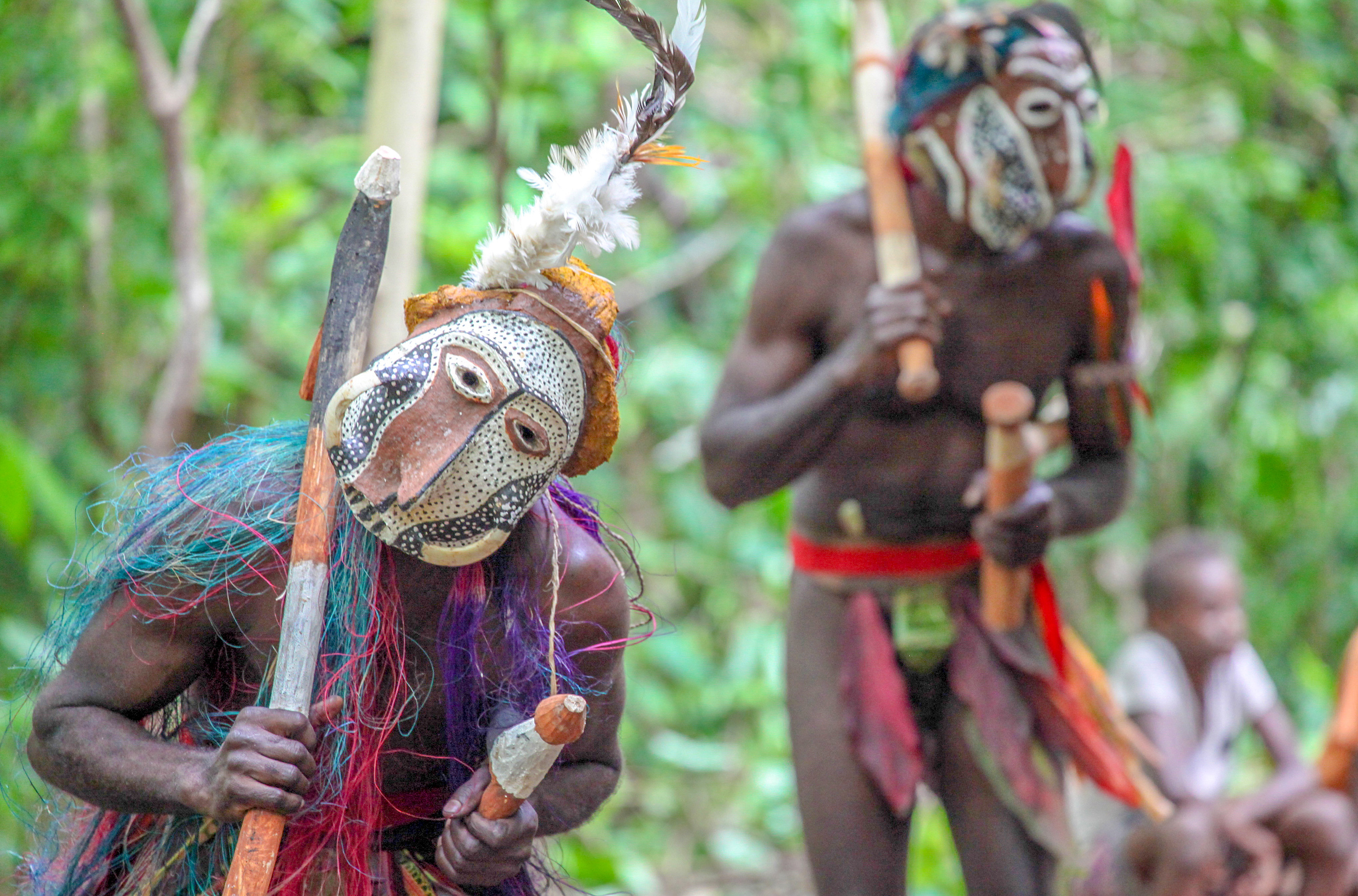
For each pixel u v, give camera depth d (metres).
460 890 3.47
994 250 4.71
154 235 8.76
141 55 7.14
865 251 4.77
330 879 3.21
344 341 3.11
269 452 3.28
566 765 3.43
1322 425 10.46
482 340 2.94
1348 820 6.49
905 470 4.75
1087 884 6.50
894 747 4.66
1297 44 9.94
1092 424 4.96
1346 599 10.50
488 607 3.24
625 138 3.13
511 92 8.63
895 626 4.79
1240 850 6.54
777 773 8.81
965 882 4.79
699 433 4.85
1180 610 6.87
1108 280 4.84
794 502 5.01
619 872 7.59
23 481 6.80
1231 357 10.69
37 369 8.62
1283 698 10.37
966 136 4.41
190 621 3.18
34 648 3.60
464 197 9.45
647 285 9.84
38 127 8.16
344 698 3.14
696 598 10.21
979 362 4.75
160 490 3.35
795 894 8.36
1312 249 10.07
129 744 3.07
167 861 3.36
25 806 4.63
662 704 8.93
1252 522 11.00
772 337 4.84
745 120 9.89
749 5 9.83
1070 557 10.27
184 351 7.41
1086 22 9.29
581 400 3.06
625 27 3.10
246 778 2.89
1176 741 6.68
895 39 9.03
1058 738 4.79
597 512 3.63
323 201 9.71
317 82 9.67
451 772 3.29
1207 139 10.09
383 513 2.95
